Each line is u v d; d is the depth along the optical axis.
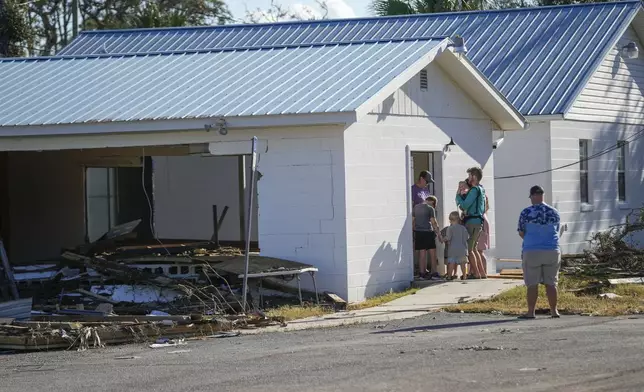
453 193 21.69
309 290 18.50
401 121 19.94
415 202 20.45
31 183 25.31
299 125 18.08
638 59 30.19
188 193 25.14
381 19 31.45
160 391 10.42
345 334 14.61
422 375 10.60
